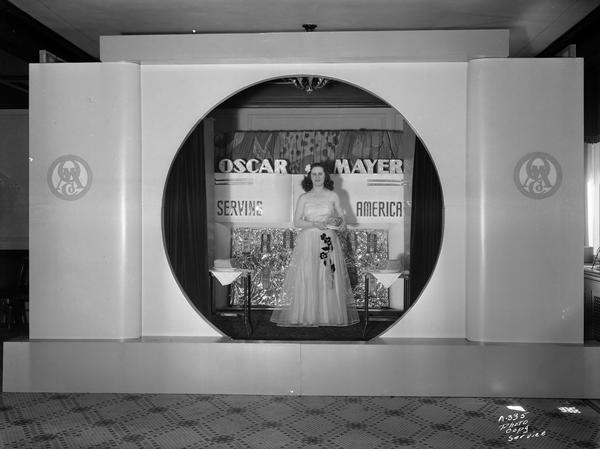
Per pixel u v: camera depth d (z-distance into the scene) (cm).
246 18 556
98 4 522
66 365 499
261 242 786
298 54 500
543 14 542
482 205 497
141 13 543
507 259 496
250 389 495
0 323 764
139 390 498
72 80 511
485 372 489
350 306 685
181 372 497
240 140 816
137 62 514
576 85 495
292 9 529
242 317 722
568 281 496
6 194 843
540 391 488
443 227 515
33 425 424
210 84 524
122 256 511
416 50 495
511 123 496
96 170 511
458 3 517
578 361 486
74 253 513
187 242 664
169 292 524
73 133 512
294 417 441
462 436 405
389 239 778
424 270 680
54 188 513
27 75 712
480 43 491
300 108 835
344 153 814
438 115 516
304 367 493
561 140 495
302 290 658
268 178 790
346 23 570
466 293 512
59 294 513
